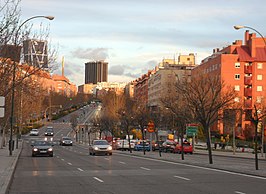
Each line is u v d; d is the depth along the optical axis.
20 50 24.70
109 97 138.88
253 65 86.06
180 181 18.23
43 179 19.33
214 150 62.00
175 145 55.34
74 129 110.12
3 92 26.22
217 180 18.64
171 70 112.81
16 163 29.81
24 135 110.00
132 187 16.11
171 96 72.88
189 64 138.25
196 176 20.59
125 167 26.84
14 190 15.31
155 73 134.38
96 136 111.06
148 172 23.02
